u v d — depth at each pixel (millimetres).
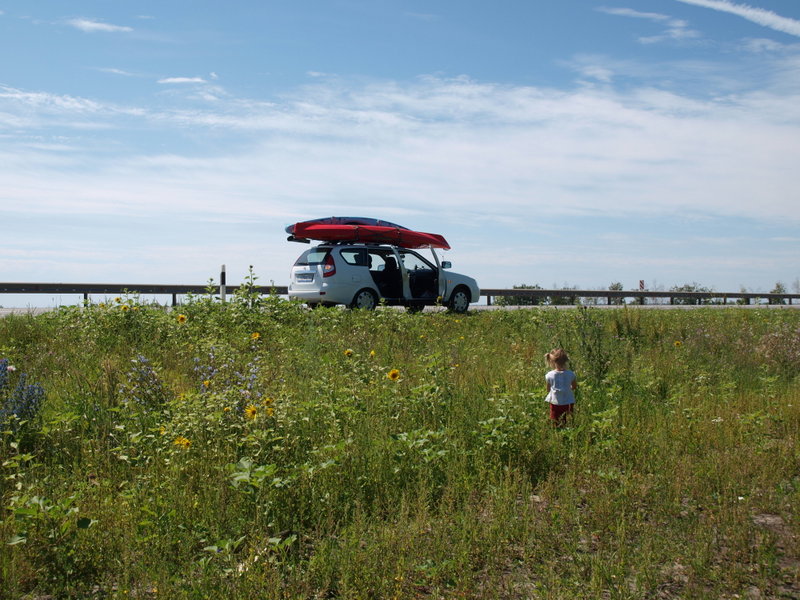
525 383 9070
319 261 18734
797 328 14633
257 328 13523
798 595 4004
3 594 3695
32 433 6254
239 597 3660
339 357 10414
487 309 23859
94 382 8242
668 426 7273
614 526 4797
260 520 4590
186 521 4617
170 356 10547
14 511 4176
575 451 6285
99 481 5301
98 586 4000
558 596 3832
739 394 9172
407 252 20172
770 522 5066
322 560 4051
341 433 6328
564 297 30984
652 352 12344
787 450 6566
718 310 22875
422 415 7172
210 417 6031
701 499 5348
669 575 4188
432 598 3809
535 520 4918
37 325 12789
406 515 4812
